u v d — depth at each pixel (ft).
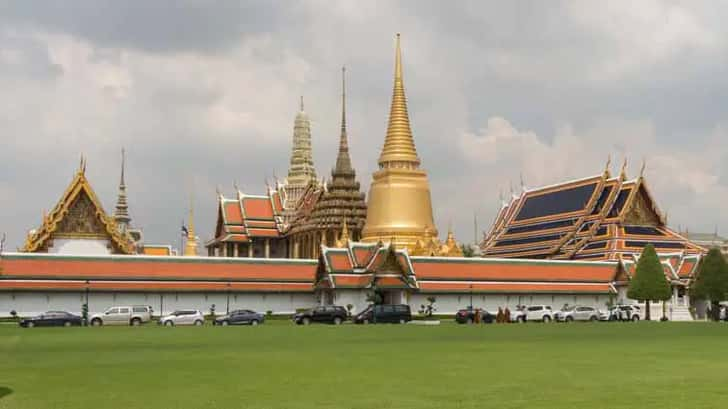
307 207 557.74
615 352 148.15
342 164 537.65
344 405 83.46
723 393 91.09
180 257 368.89
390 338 197.06
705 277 370.32
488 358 134.72
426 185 474.49
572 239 473.67
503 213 551.18
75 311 345.10
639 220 465.88
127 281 352.69
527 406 82.12
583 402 84.69
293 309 379.14
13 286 334.03
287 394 91.35
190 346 167.53
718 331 237.25
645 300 370.94
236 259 377.71
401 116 478.18
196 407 82.58
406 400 86.58
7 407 82.43
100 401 86.58
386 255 369.30
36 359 135.54
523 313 352.28
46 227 385.50
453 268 389.19
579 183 490.49
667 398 87.25
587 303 410.11
